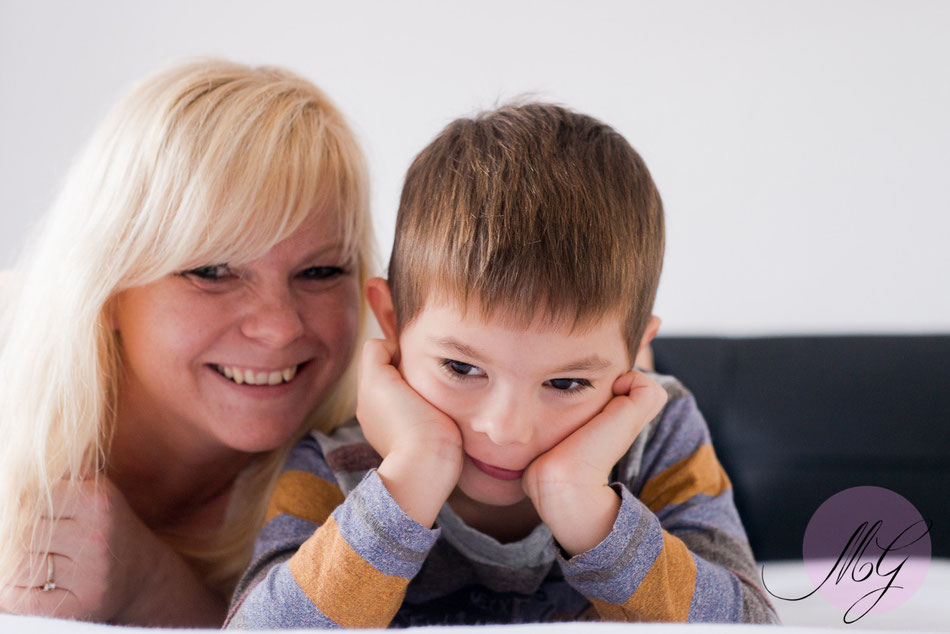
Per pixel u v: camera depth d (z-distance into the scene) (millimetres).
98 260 942
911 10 1813
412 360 805
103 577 972
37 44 2012
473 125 864
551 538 878
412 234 800
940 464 1438
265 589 749
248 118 929
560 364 735
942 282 1848
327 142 980
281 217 910
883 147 1847
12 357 1018
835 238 1872
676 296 1916
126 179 940
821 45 1846
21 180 2033
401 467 749
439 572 911
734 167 1887
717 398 1510
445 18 1966
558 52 1950
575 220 751
